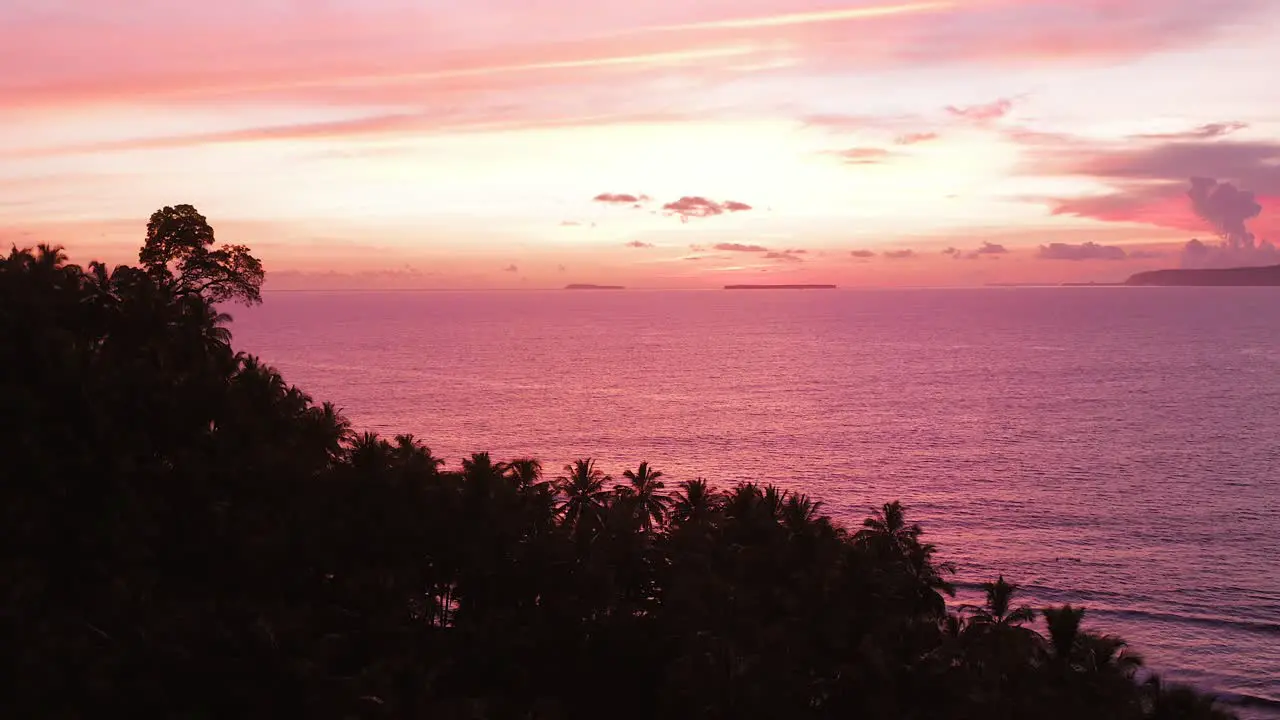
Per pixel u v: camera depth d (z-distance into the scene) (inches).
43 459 1843.0
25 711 1381.6
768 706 1689.2
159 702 1455.5
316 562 2022.6
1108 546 4284.0
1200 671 3058.6
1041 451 6378.0
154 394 2037.4
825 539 2156.7
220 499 2010.3
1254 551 4212.6
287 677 1536.7
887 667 1732.3
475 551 2118.6
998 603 2155.5
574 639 2036.2
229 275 2901.1
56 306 2137.1
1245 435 6870.1
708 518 2370.8
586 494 2603.3
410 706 1598.2
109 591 1648.6
